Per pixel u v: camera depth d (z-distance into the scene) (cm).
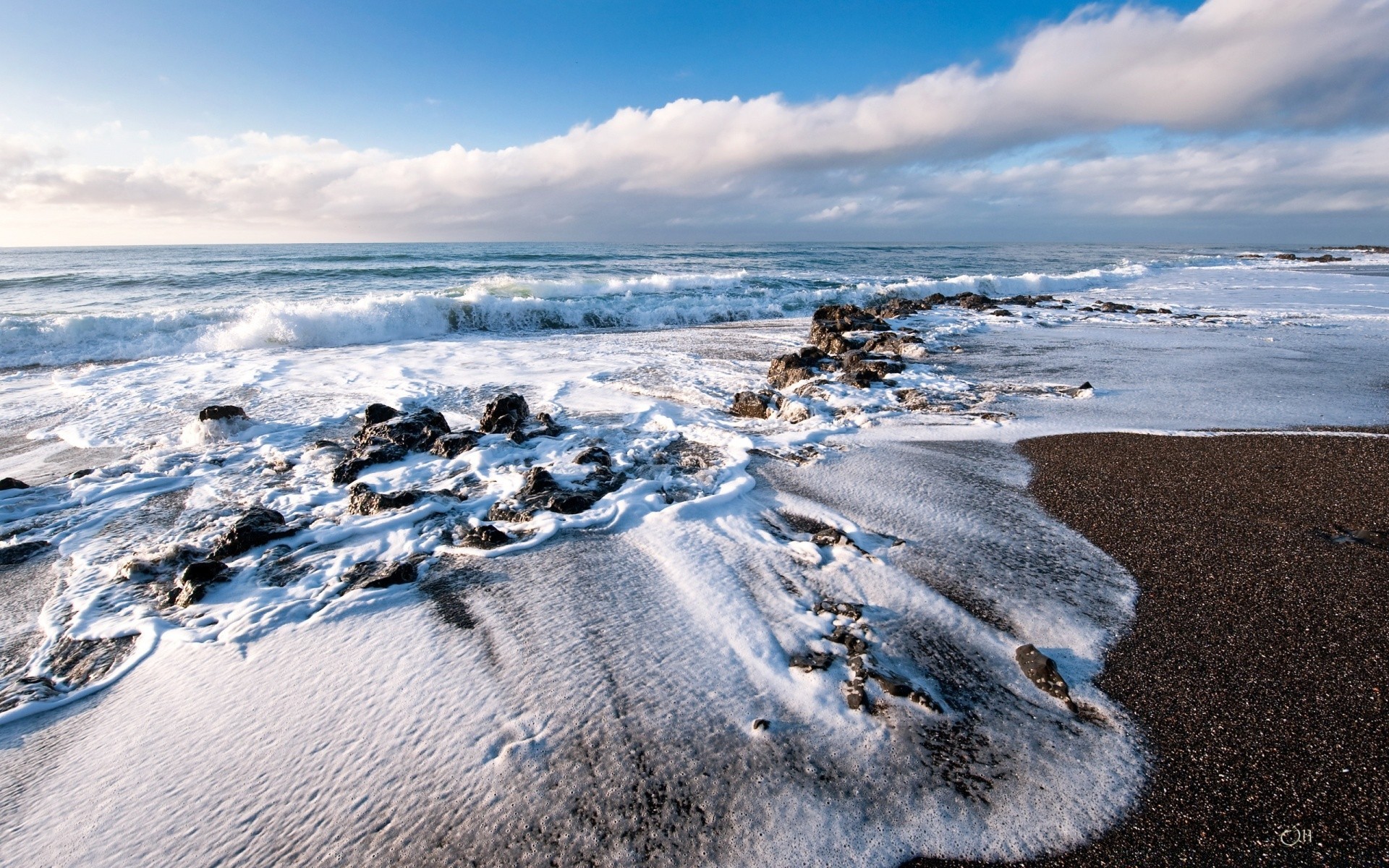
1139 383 962
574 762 276
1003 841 242
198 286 2392
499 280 2491
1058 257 5828
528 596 403
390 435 696
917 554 450
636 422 800
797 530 493
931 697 308
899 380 977
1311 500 519
